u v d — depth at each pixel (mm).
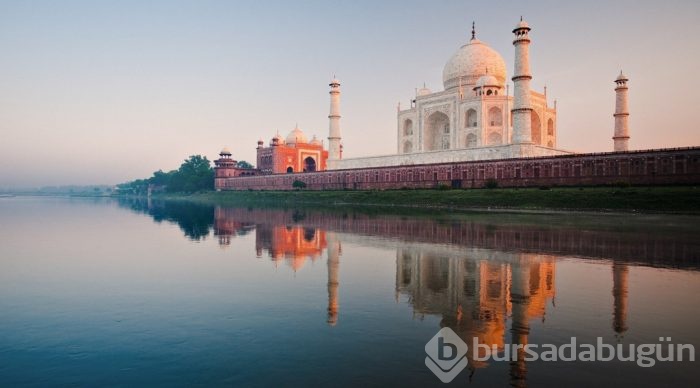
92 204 75875
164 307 9719
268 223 30406
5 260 16000
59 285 11945
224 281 12273
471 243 19141
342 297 10430
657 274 12766
